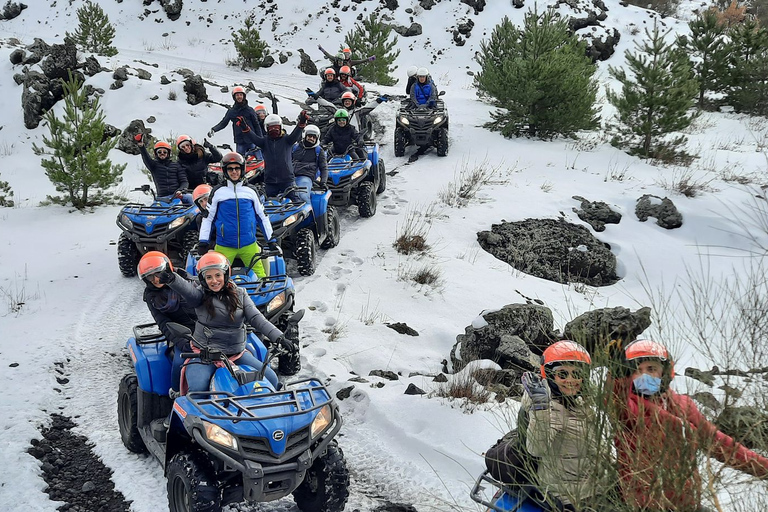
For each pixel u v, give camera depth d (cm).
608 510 323
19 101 2020
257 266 823
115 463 579
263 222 838
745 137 1830
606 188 1405
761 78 2069
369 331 860
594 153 1634
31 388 701
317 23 3534
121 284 1031
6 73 2134
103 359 789
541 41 1698
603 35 3123
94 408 680
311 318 889
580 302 1012
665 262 1141
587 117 1731
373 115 2039
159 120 1936
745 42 2142
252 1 3691
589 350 360
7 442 594
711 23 2141
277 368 763
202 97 2098
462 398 668
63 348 807
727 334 398
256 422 448
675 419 312
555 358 348
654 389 327
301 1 3666
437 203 1357
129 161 1744
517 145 1703
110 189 1548
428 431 621
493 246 1177
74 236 1262
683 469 304
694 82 1584
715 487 312
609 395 322
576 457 346
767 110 2070
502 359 754
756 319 368
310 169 1152
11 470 553
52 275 1060
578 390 348
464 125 1900
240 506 516
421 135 1622
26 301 955
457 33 3384
